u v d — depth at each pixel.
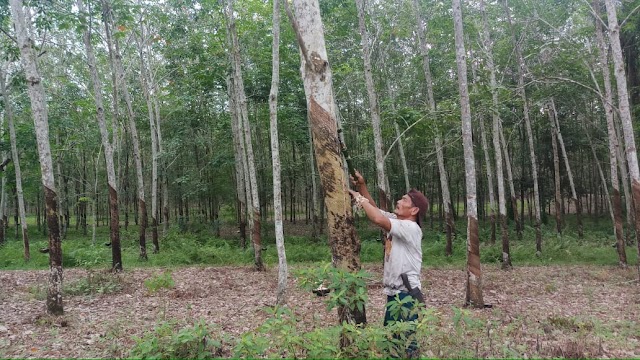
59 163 25.89
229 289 11.38
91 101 21.98
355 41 20.20
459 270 14.41
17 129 20.62
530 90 19.83
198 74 17.77
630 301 9.53
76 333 7.30
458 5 9.16
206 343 4.86
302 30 4.43
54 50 23.92
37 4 13.06
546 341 6.34
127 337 6.89
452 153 26.50
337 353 3.93
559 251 17.30
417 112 12.30
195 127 25.28
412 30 20.28
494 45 18.47
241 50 18.30
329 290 4.02
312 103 4.41
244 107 14.23
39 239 27.80
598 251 17.59
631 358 5.61
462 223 31.09
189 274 13.74
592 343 6.13
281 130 23.80
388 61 21.25
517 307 8.98
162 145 25.22
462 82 9.09
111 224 13.55
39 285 11.55
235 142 20.77
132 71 25.41
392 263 4.29
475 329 6.52
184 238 22.16
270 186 29.44
